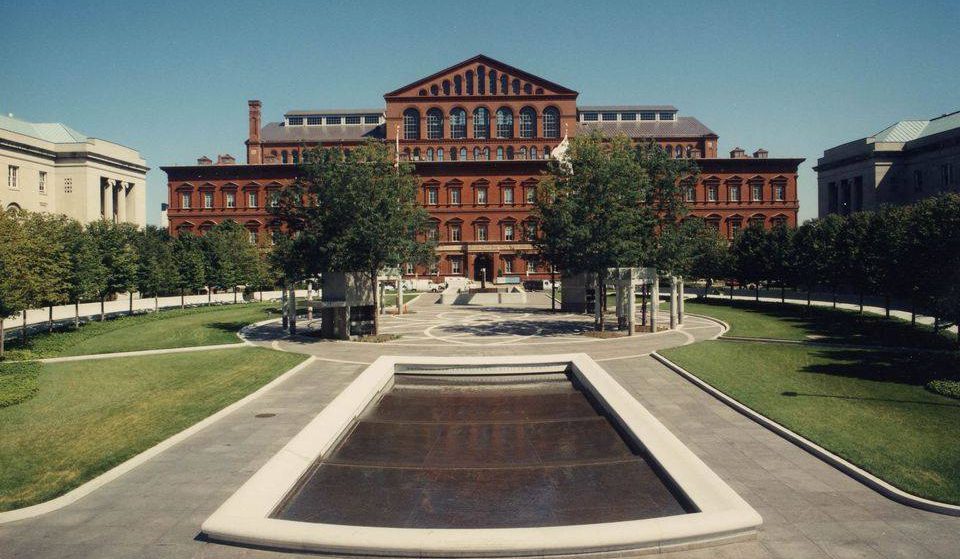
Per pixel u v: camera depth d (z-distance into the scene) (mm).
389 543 9492
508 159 88250
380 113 98625
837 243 40500
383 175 33031
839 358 25062
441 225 84375
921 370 22219
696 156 93000
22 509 11250
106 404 19125
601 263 33750
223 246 61750
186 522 10914
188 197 86625
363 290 34188
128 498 11914
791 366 23578
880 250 34156
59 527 10703
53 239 34812
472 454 14164
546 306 55375
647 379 22062
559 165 37875
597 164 33312
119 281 43750
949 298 21812
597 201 32469
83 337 34156
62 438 15531
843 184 79688
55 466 13562
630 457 13898
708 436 15586
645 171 36312
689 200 83625
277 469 12523
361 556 9594
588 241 32906
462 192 84188
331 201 31406
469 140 88625
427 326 39688
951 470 12516
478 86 89375
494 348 29359
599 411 17750
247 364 25406
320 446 14055
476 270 85625
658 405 18641
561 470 13148
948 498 11117
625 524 9836
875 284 34500
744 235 54344
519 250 83500
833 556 9547
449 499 11727
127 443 15062
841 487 12211
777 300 52625
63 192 72562
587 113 97438
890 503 11422
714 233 58562
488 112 89188
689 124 96500
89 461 13836
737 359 25016
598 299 35094
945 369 22203
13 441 15297
